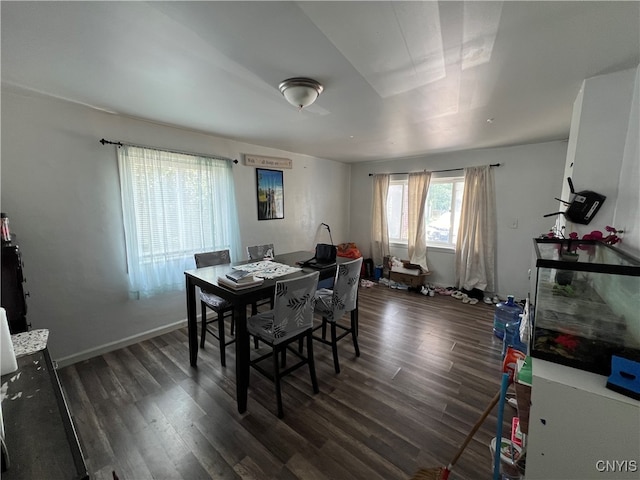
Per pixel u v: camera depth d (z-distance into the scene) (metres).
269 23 1.15
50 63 1.51
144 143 2.63
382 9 1.06
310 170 4.60
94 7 1.06
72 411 1.77
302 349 2.52
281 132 3.00
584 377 0.90
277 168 4.00
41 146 2.09
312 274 1.86
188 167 2.94
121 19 1.13
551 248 1.64
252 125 2.72
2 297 1.53
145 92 1.92
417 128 2.81
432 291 4.19
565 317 0.98
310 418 1.72
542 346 1.00
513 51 1.37
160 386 2.03
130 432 1.60
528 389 1.13
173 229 2.87
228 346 2.66
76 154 2.25
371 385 2.05
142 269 2.67
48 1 1.02
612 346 0.91
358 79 1.67
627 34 1.22
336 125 2.70
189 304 2.23
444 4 1.03
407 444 1.53
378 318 3.33
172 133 2.82
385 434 1.59
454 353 2.51
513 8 1.05
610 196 1.68
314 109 2.23
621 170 1.62
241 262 2.73
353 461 1.42
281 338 1.79
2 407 0.83
